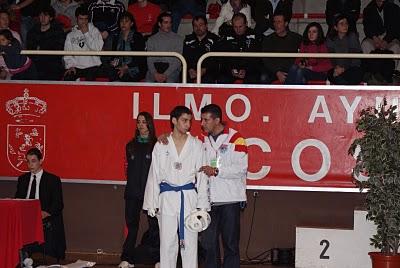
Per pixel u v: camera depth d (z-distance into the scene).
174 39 9.05
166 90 7.89
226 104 7.81
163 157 6.48
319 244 7.70
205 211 6.38
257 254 8.34
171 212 6.46
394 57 7.35
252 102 7.79
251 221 8.36
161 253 6.53
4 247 6.74
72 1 10.02
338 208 8.23
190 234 6.46
